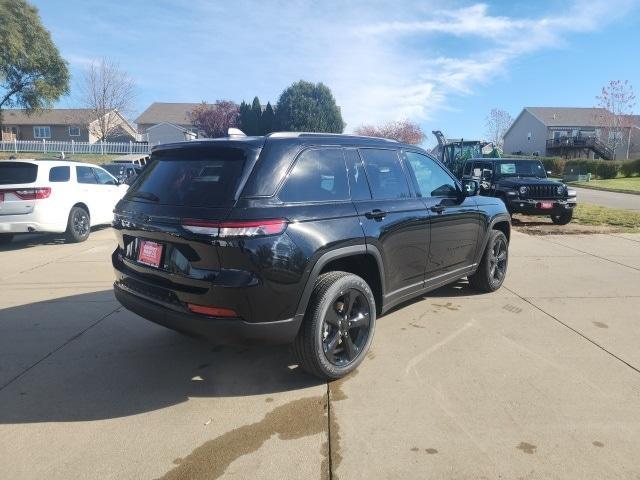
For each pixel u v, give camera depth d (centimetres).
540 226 1209
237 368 391
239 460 277
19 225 863
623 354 413
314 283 342
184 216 324
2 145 3712
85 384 366
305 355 350
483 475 262
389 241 405
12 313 523
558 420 313
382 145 436
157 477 263
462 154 2448
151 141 6066
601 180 3872
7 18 2773
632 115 6038
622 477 260
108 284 638
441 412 323
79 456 280
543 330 468
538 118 6631
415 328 472
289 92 5022
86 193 988
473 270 552
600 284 635
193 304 323
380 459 276
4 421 316
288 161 346
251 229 311
